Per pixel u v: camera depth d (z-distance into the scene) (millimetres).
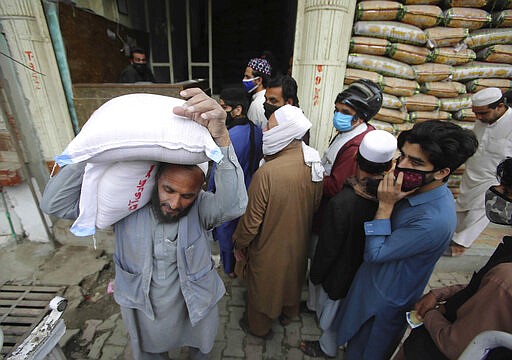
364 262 1460
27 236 2777
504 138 2137
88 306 2180
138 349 1321
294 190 1479
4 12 2117
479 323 823
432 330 1030
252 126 2061
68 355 1822
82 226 944
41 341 970
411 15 2340
